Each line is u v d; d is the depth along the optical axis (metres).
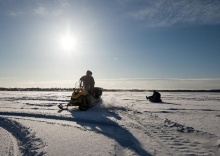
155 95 23.44
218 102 23.55
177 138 7.68
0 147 6.80
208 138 7.69
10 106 17.61
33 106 17.69
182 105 19.44
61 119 11.68
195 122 10.54
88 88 15.76
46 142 7.03
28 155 6.04
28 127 9.33
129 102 22.36
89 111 14.46
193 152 6.18
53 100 24.56
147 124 10.02
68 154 5.89
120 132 8.58
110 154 5.88
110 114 13.13
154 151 6.24
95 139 7.46
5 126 10.16
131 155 5.91
